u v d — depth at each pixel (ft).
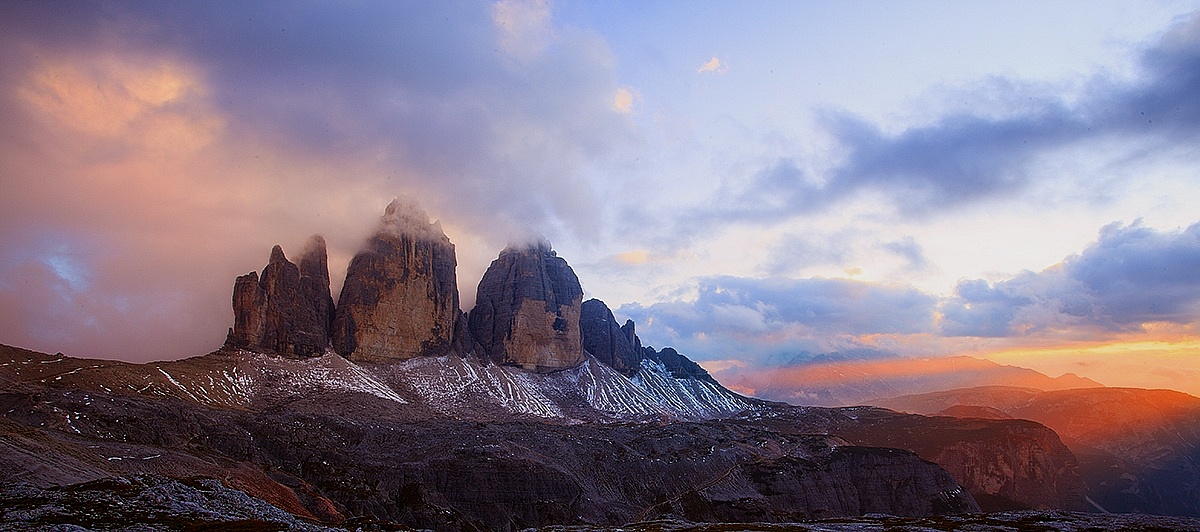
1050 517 652.89
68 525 371.76
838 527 636.48
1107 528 567.59
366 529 479.82
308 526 429.38
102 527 382.42
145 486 480.64
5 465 574.97
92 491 459.73
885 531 599.16
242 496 526.57
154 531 381.81
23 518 388.57
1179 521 604.49
